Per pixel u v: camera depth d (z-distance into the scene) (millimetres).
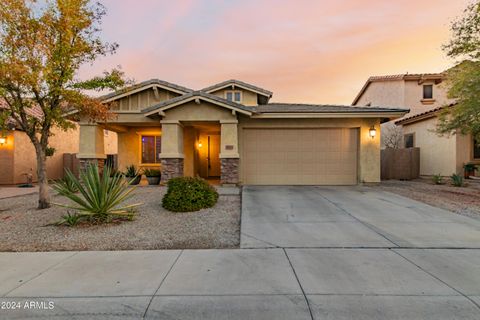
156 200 9031
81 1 7379
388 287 3346
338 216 7035
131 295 3180
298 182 12992
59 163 18297
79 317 2777
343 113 12062
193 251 4676
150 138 15812
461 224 6270
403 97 20188
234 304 2986
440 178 13680
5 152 15008
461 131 10836
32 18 7000
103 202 6434
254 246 4902
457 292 3225
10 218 6945
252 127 12867
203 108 12297
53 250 4773
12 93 7371
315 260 4230
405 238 5297
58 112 7883
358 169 12891
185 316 2789
